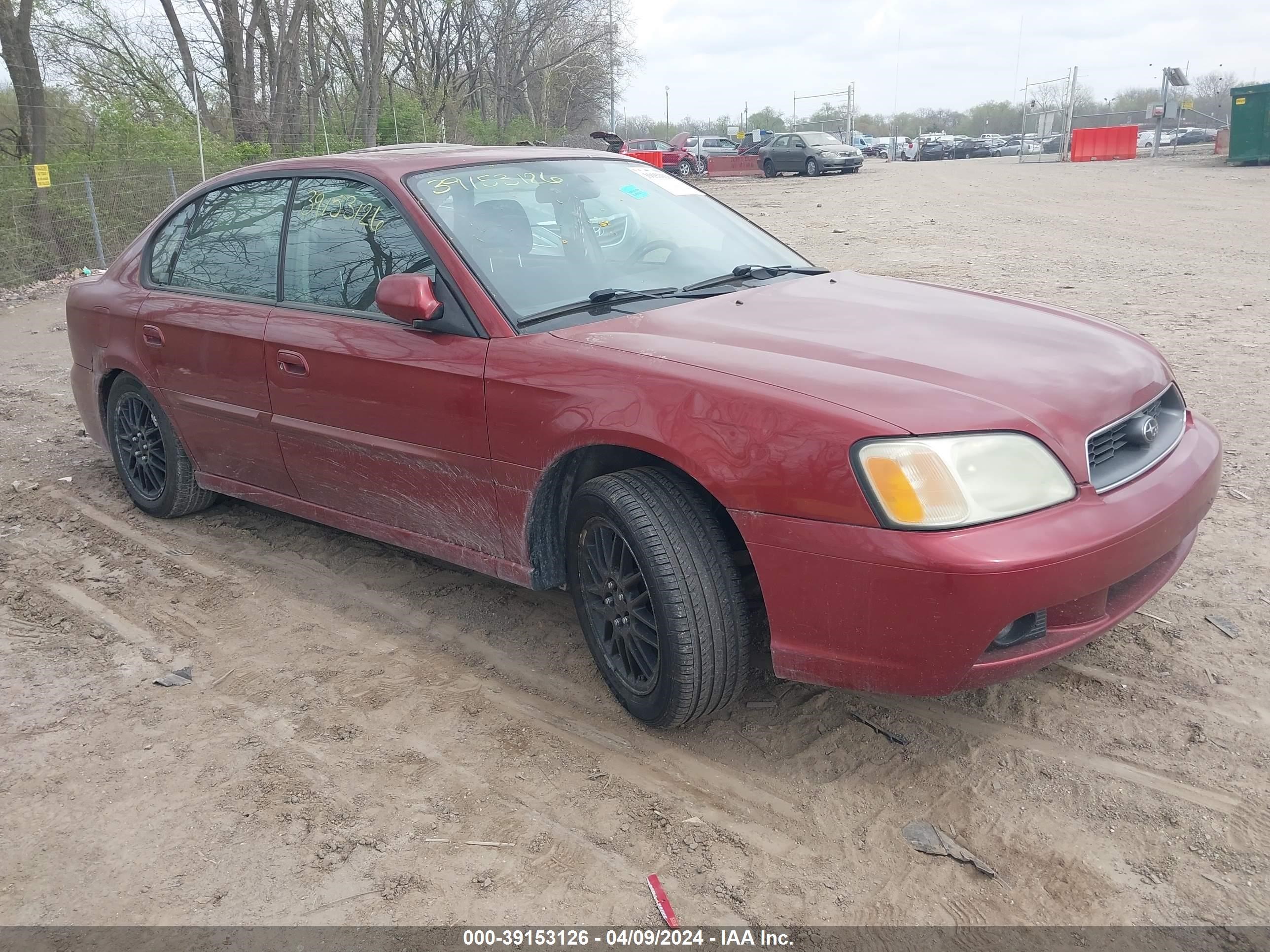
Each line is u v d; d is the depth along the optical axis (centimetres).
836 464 241
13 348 967
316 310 372
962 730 289
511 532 321
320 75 3750
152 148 1873
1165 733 282
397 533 368
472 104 5231
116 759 297
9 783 288
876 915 226
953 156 5150
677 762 283
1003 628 235
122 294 462
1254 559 381
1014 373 268
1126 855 239
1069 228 1475
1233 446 500
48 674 348
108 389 486
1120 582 274
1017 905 227
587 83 6175
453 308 323
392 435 343
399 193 348
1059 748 279
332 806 271
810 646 256
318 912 234
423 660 345
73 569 431
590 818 262
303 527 465
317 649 356
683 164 3609
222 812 271
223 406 411
